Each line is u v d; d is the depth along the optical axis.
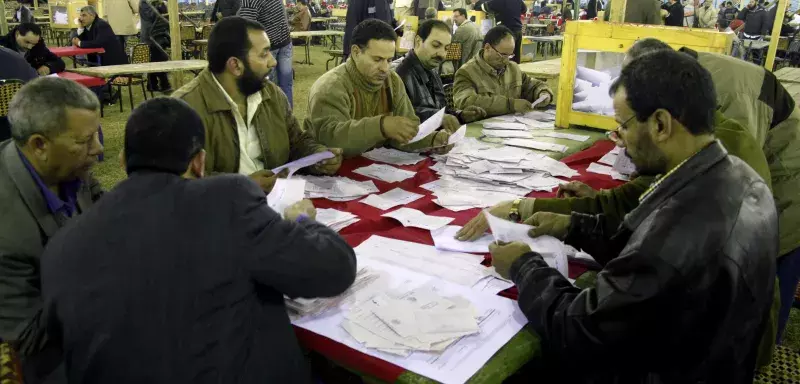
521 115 3.85
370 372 1.19
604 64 3.20
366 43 2.68
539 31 15.89
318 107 2.66
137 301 1.05
